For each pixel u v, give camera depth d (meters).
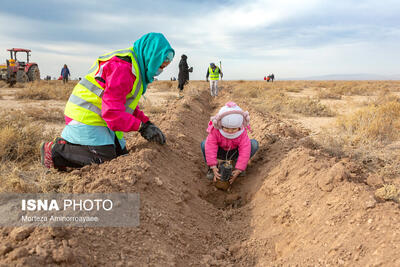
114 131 3.77
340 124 8.07
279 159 4.30
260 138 5.83
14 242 2.05
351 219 2.56
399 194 2.82
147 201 2.98
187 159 4.90
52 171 3.70
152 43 3.62
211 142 4.28
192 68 16.47
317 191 3.16
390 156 5.28
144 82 3.81
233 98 14.07
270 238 3.04
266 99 14.86
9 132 5.04
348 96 20.34
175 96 17.56
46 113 9.07
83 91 3.61
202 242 3.03
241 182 4.50
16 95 14.41
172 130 6.10
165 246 2.57
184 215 3.27
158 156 4.10
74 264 1.90
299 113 11.88
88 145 3.64
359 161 5.14
